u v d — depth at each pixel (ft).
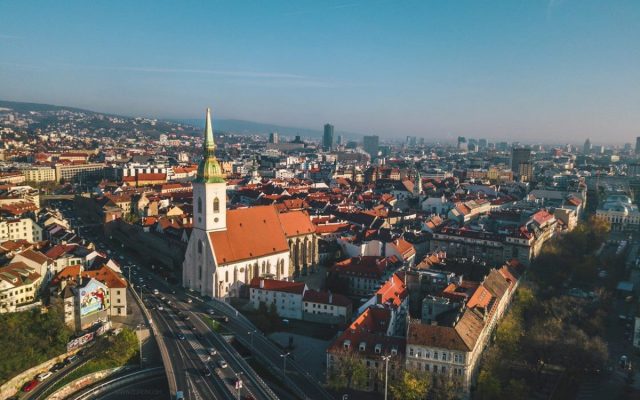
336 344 620.90
